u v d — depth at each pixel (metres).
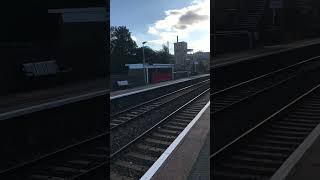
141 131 16.28
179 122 19.00
